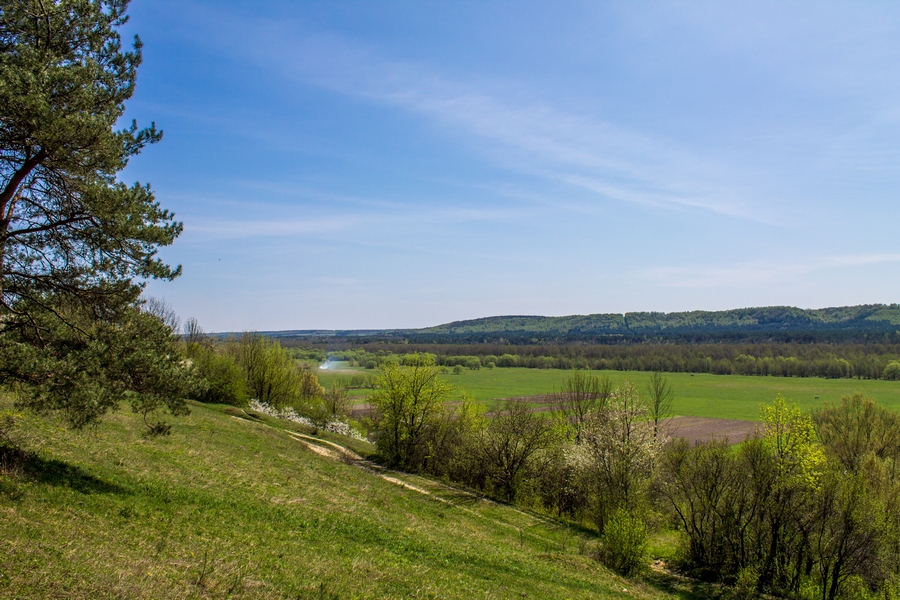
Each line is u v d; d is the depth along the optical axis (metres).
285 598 12.80
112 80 16.23
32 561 10.66
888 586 30.75
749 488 33.56
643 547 30.33
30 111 13.07
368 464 46.47
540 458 48.19
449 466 49.97
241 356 72.06
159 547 13.75
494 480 47.59
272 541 17.19
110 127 15.41
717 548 33.47
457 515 34.03
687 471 36.66
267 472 28.38
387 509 29.11
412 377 50.06
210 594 11.83
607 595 22.78
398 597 15.07
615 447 43.06
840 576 31.08
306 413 68.00
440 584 17.58
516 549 27.95
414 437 50.19
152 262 16.84
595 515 39.44
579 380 61.53
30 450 17.45
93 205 15.18
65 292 16.08
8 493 13.72
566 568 25.80
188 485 20.72
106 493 16.50
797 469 33.75
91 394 14.58
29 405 14.49
